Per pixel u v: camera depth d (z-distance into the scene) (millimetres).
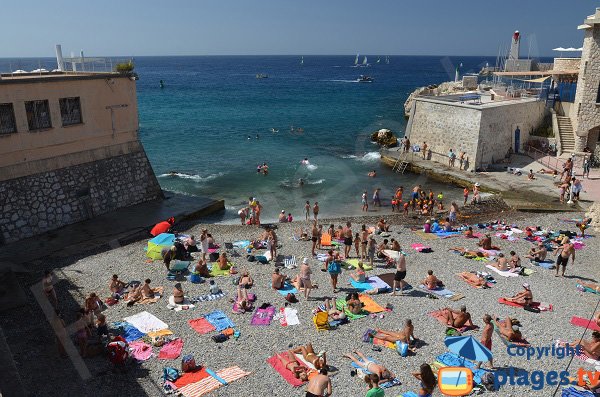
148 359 14055
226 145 54250
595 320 16344
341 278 19875
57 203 24906
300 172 41844
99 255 21797
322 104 93438
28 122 23203
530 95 43969
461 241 24219
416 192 31062
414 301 17875
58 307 17031
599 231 25078
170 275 19547
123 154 28359
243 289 17359
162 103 96062
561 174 33969
